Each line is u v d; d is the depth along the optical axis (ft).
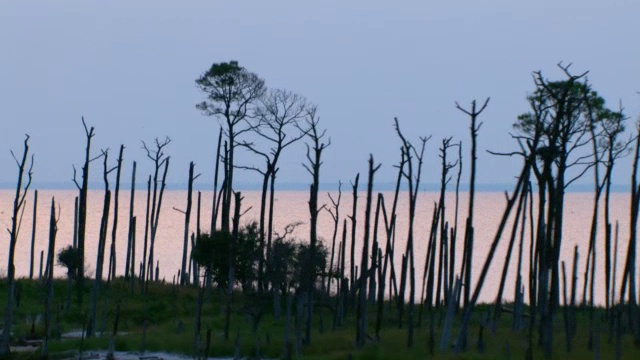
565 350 189.47
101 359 187.93
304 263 229.66
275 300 256.73
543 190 203.10
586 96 191.21
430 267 278.67
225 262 306.96
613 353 185.98
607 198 202.39
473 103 183.42
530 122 204.64
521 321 224.94
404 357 177.27
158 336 214.28
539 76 178.29
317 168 204.85
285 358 183.21
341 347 198.70
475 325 236.63
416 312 277.44
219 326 239.30
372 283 303.89
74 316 270.05
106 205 241.14
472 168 188.75
